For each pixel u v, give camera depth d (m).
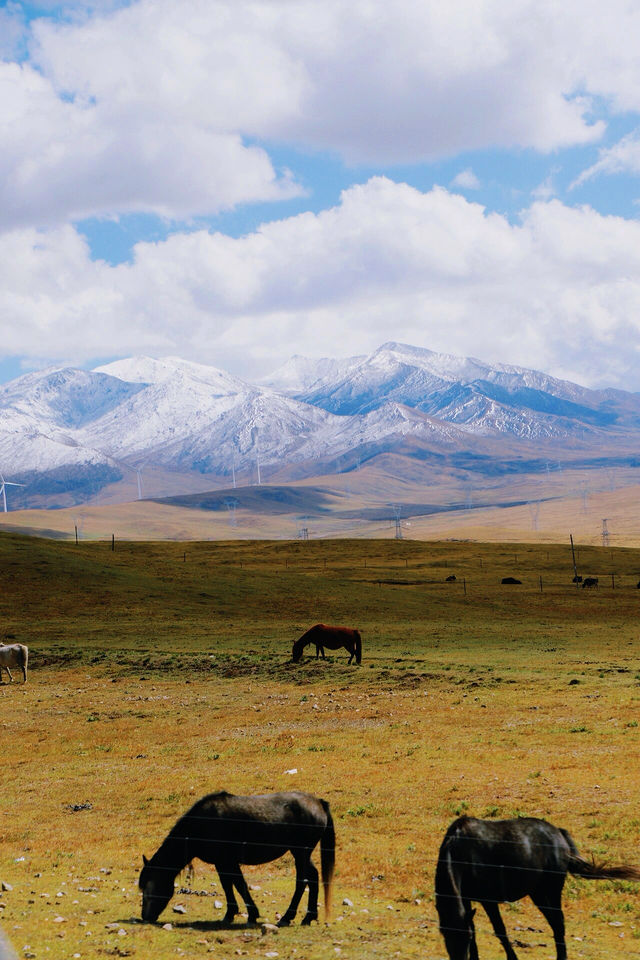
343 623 86.00
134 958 12.72
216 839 14.80
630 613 96.00
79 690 55.31
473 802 24.64
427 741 34.59
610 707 39.50
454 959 11.93
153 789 28.89
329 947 13.53
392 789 26.83
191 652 67.31
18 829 24.66
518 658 60.72
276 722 41.88
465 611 96.94
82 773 32.72
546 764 29.03
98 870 19.44
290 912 15.07
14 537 148.25
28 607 92.88
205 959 12.73
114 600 97.19
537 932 15.45
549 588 128.12
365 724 39.84
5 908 15.76
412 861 19.58
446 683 49.94
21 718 46.72
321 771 29.95
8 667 60.06
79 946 13.28
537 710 40.19
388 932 14.55
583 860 13.63
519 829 13.32
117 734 40.97
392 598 105.62
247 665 60.75
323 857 15.23
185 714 45.50
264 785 28.25
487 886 12.84
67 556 124.81
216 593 103.94
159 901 14.88
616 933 15.16
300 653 60.84
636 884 17.61
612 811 22.73
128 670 61.47
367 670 55.91
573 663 57.00
